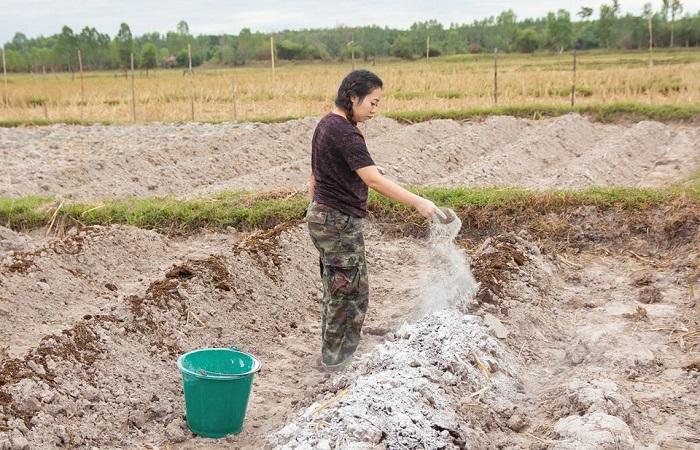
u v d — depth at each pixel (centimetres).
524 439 452
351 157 515
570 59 5266
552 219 860
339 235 539
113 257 788
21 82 3972
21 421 450
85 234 801
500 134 1681
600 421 442
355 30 9019
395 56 7012
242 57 7744
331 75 3469
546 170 1402
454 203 896
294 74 3631
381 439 402
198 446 479
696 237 788
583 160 1315
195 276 665
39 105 2820
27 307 653
